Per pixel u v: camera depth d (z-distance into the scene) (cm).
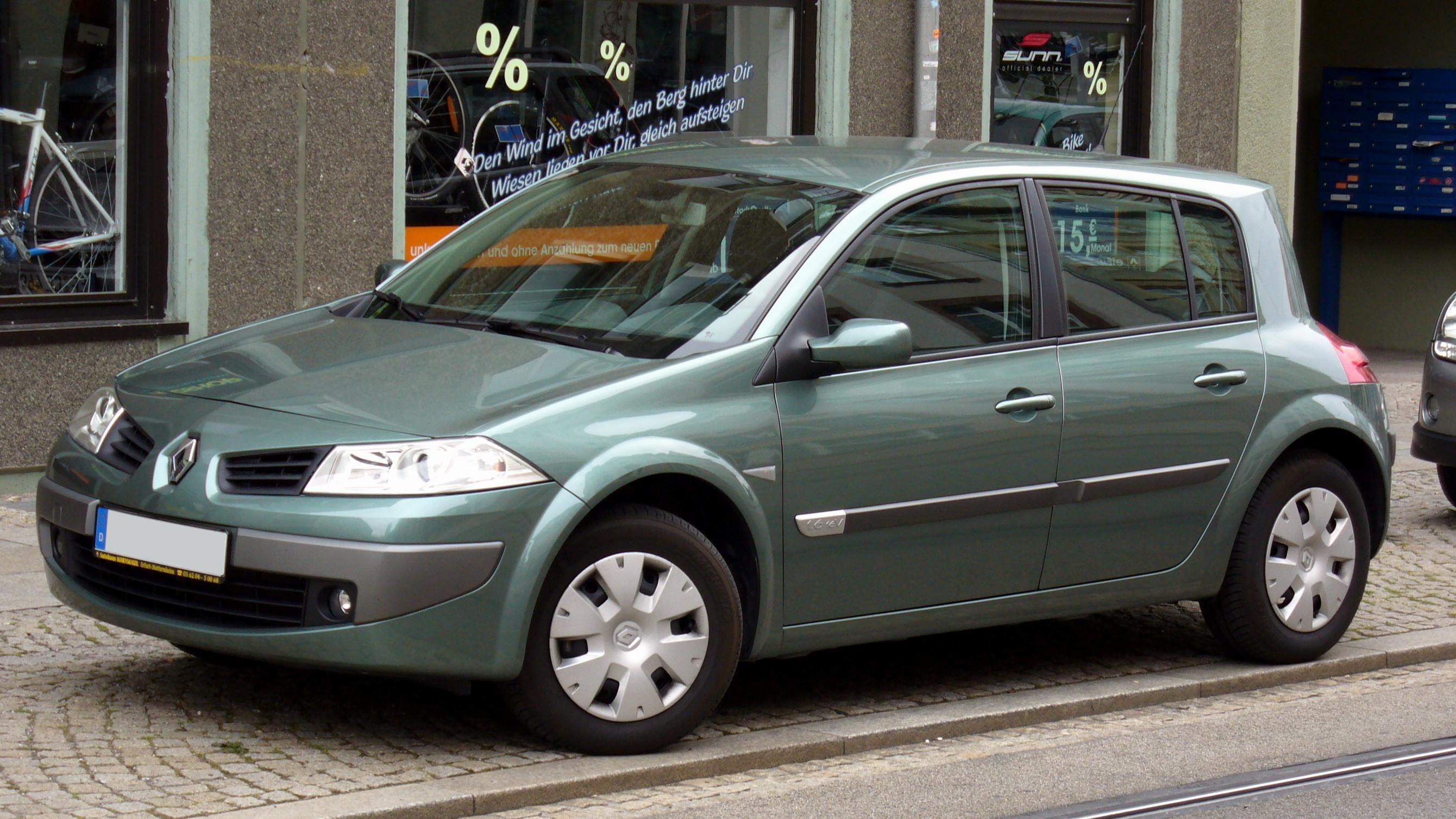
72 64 1035
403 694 670
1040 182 727
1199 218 774
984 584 692
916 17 1383
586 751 605
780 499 628
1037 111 1545
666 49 1312
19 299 1016
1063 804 596
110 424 631
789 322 639
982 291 695
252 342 679
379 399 598
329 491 565
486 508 568
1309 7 2125
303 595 566
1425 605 917
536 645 588
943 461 665
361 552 557
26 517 959
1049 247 718
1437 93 1977
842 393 645
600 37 1277
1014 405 683
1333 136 2055
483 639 573
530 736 626
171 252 1070
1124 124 1589
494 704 664
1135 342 732
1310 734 696
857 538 650
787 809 578
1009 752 659
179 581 589
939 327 679
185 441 596
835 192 686
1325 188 2070
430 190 1205
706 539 616
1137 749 669
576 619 593
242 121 1084
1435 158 1986
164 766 572
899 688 732
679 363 619
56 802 532
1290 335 785
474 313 681
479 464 570
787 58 1367
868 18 1380
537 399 593
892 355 631
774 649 643
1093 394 708
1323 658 805
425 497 563
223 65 1073
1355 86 2031
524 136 1247
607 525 595
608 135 1289
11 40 1019
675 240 684
